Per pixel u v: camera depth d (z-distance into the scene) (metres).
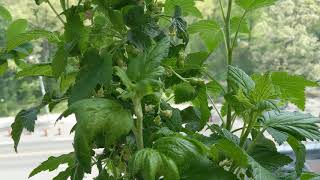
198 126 0.87
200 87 0.81
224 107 0.91
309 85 0.74
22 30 1.00
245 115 0.76
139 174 0.70
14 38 0.85
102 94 0.71
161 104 0.78
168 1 0.88
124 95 0.65
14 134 0.83
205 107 0.83
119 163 0.76
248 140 0.83
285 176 0.79
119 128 0.61
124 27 0.76
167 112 0.74
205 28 0.92
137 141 0.66
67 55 0.75
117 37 0.77
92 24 0.78
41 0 0.82
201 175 0.68
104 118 0.61
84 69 0.71
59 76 0.79
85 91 0.67
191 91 0.80
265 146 0.80
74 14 0.76
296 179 0.79
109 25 0.79
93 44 0.76
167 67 0.77
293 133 0.72
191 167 0.69
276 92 0.72
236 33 0.86
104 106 0.62
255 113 0.73
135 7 0.73
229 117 0.84
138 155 0.60
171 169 0.60
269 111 0.77
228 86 0.81
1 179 1.29
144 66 0.65
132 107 0.69
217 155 0.74
